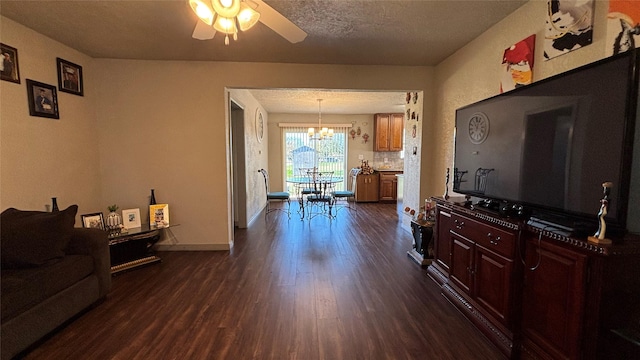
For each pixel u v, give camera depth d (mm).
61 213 2100
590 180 1372
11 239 1842
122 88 3412
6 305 1564
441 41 2885
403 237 4180
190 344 1805
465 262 2141
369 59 3400
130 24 2484
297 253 3500
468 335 1901
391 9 2244
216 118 3516
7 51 2357
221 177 3578
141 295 2445
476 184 2309
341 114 7805
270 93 5262
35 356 1690
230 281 2719
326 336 1885
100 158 3445
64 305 1913
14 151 2424
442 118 3486
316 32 2660
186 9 2236
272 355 1706
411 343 1815
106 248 2330
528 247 1594
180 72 3455
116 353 1723
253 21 1721
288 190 7852
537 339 1534
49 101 2750
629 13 1459
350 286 2604
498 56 2482
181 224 3602
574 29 1767
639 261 1234
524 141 1782
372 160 7934
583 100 1396
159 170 3533
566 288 1352
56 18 2367
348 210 6340
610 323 1233
